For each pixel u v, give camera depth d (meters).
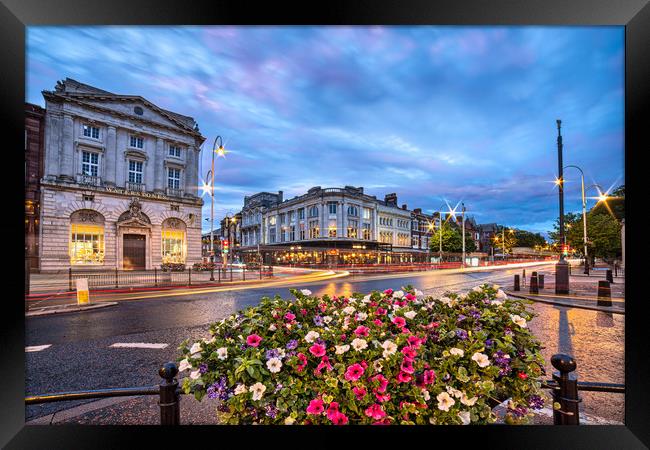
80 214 24.88
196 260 31.39
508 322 2.01
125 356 4.93
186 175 31.73
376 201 48.53
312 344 1.87
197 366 1.84
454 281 19.73
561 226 11.34
